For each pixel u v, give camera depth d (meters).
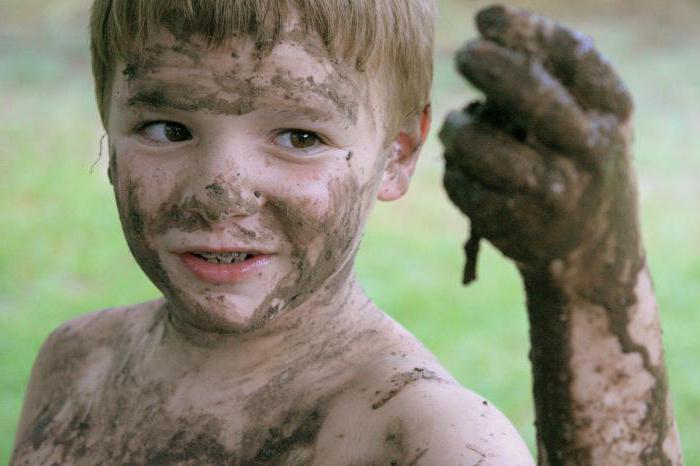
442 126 1.36
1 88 12.31
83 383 2.26
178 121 1.80
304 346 1.99
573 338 1.44
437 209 8.89
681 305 6.93
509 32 1.29
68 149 10.42
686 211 8.80
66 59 13.51
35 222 8.40
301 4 1.76
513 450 1.66
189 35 1.76
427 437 1.70
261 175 1.78
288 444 1.88
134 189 1.84
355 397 1.88
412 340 2.05
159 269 1.86
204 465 1.93
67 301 6.95
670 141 10.60
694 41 14.37
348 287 2.04
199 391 2.03
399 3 1.93
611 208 1.35
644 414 1.46
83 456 2.09
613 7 15.69
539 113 1.26
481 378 5.89
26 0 15.59
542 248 1.36
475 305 6.89
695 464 4.98
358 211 1.90
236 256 1.81
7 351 6.17
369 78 1.88
